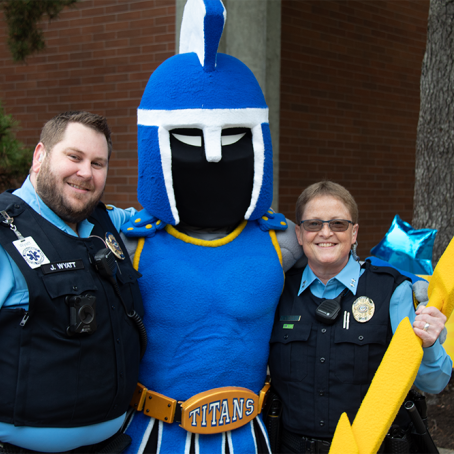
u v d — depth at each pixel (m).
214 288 1.97
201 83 1.93
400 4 7.39
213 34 1.87
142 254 2.03
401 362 1.69
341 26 6.70
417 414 1.91
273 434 1.99
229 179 1.98
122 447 1.80
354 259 2.07
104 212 2.03
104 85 5.66
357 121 7.06
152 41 5.36
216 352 1.93
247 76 2.04
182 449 1.91
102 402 1.62
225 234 2.14
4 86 6.20
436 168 3.75
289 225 2.25
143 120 2.01
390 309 1.93
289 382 1.96
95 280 1.66
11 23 4.32
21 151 3.97
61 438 1.57
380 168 7.46
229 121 1.94
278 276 2.08
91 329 1.57
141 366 1.99
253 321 2.01
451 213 3.71
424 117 3.81
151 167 1.99
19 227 1.58
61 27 5.79
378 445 1.64
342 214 1.97
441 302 1.83
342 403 1.86
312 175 6.60
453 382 3.53
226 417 1.91
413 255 2.69
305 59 6.36
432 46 3.75
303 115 6.43
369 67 7.11
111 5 5.52
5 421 1.50
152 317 1.96
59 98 5.91
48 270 1.55
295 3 6.18
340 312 1.95
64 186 1.65
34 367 1.51
